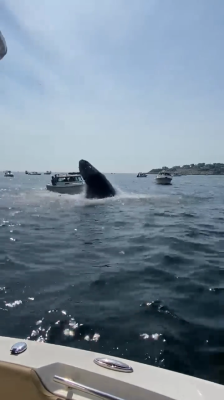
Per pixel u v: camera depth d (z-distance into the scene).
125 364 2.77
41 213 18.89
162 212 19.45
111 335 4.86
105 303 5.94
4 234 12.82
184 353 4.45
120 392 2.48
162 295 6.37
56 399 2.45
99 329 5.00
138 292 6.51
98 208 20.92
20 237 12.25
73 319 5.28
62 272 7.76
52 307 5.71
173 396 2.46
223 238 12.31
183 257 9.38
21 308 5.65
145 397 2.45
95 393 2.32
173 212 19.52
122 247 10.66
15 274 7.53
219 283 7.11
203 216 18.11
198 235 12.88
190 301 6.11
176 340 4.75
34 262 8.65
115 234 12.96
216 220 16.77
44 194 30.78
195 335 4.88
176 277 7.51
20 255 9.43
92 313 5.50
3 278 7.21
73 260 8.94
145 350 4.50
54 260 8.91
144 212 19.41
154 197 27.36
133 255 9.60
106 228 14.27
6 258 9.03
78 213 18.88
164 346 4.60
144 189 42.47
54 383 2.57
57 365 2.73
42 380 2.57
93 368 2.72
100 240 11.77
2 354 2.86
